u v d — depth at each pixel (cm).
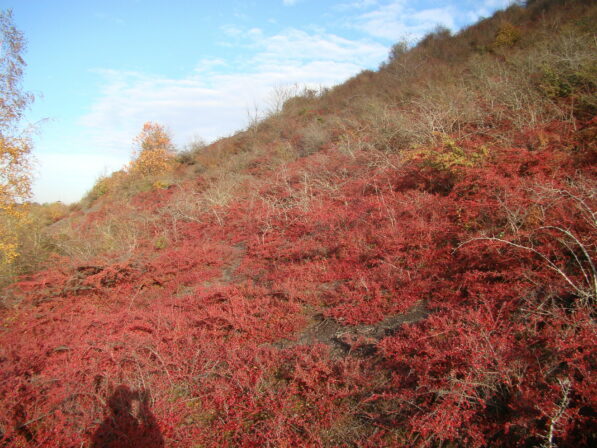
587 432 225
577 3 1455
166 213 1290
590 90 781
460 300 405
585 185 435
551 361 277
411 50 2038
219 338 502
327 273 584
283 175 1168
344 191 905
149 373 428
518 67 1055
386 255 538
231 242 978
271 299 563
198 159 2086
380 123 1163
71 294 760
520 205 446
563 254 384
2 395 363
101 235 1138
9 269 820
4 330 589
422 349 340
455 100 985
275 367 411
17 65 833
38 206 2045
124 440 325
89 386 384
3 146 811
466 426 266
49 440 328
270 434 313
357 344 395
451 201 597
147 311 622
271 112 2273
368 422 310
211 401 380
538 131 676
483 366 280
